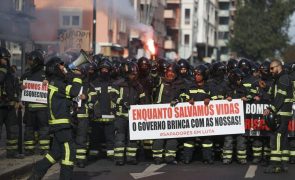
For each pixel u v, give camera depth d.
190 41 72.75
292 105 11.17
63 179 8.84
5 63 10.74
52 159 8.96
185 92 11.87
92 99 11.39
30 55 11.77
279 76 10.70
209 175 10.50
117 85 11.63
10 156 11.19
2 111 11.01
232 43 64.88
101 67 11.77
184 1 72.81
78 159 11.18
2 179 9.30
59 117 8.82
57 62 8.94
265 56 62.56
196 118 11.80
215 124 11.80
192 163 11.98
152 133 11.70
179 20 69.56
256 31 62.59
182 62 12.00
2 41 19.89
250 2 63.75
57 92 8.85
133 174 10.55
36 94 11.74
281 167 10.88
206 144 11.86
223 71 11.98
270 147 11.24
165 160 11.91
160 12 59.31
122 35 37.44
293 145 11.93
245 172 10.85
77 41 16.72
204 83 11.87
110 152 11.96
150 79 11.95
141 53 32.69
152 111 11.70
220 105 11.79
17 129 11.23
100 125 12.08
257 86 11.87
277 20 62.12
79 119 11.12
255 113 11.77
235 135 12.02
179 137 11.78
